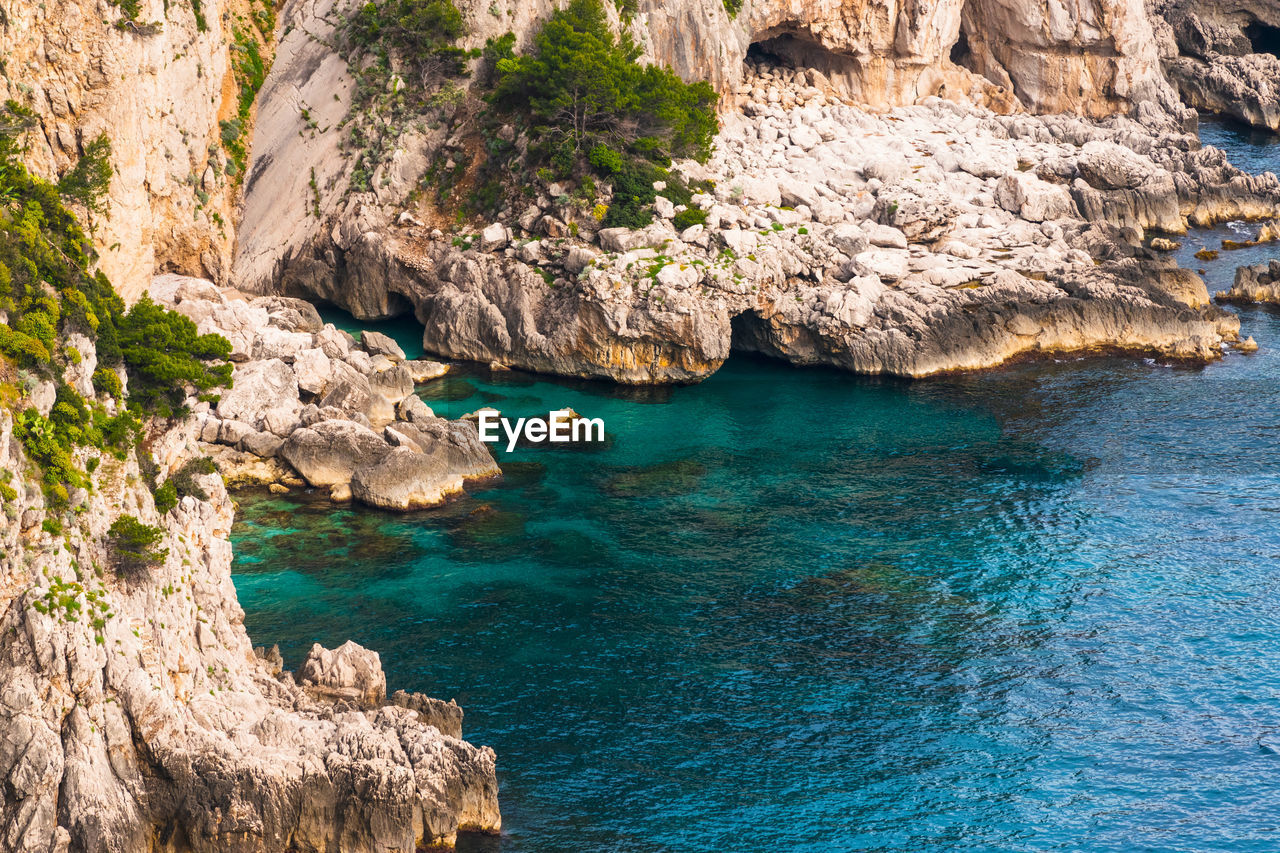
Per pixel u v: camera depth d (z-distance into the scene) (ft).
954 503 231.71
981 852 147.02
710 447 257.55
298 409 247.09
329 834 138.51
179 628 147.13
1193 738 167.32
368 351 283.18
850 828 150.61
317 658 165.37
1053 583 204.44
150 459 160.56
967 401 278.05
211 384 175.32
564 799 153.58
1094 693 176.65
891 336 291.99
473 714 169.58
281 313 284.82
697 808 153.07
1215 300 332.60
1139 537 217.77
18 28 192.03
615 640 188.55
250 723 144.87
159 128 269.44
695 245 302.25
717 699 174.70
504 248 310.86
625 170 310.24
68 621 131.85
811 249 314.96
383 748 141.59
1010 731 168.76
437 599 198.90
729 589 203.72
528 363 296.30
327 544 216.33
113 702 134.82
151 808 135.54
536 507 231.91
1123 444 253.65
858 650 186.91
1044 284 308.81
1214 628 191.42
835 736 167.32
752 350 312.50
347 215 324.60
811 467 247.70
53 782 128.57
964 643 188.75
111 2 200.64
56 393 142.51
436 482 233.14
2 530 129.18
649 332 284.61
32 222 150.41
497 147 322.34
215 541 166.91
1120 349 302.86
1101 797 156.56
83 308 151.23
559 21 326.85
